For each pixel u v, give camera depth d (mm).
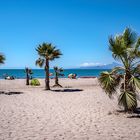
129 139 7215
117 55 10797
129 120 9727
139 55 10453
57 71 28281
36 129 8352
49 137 7391
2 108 12695
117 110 11961
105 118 10133
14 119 9961
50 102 14969
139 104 13883
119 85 10883
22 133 7836
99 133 7859
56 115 10812
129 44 10758
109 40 10766
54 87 27375
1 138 7277
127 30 10812
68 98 16891
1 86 30188
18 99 16469
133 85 10164
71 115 10820
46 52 23203
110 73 10648
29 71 32688
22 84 33656
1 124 9070
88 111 11789
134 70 10648
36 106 13398
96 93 19938
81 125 8945
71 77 52969
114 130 8234
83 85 30516
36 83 31922
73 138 7293
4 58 21344
